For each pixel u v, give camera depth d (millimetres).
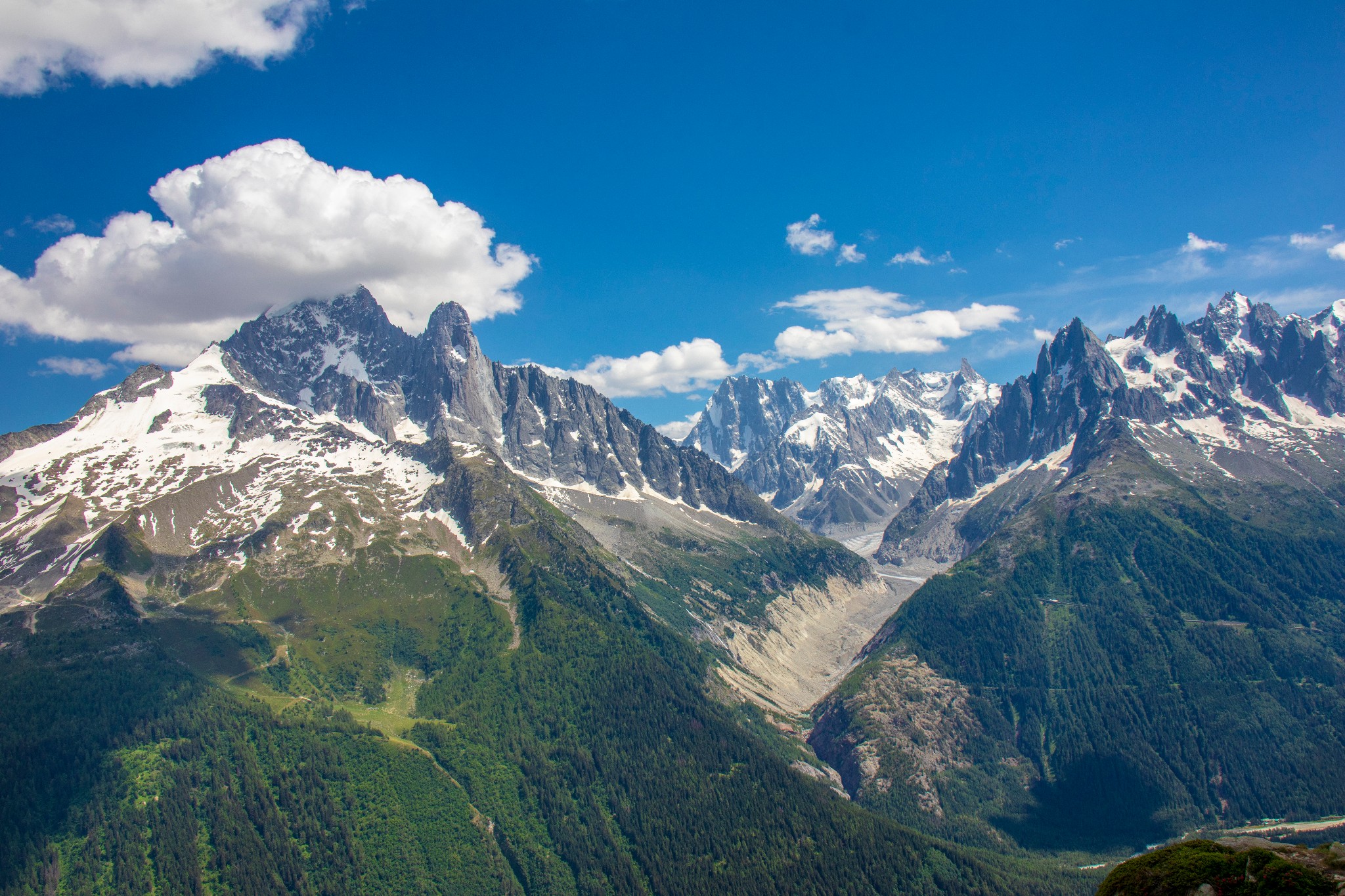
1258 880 117312
